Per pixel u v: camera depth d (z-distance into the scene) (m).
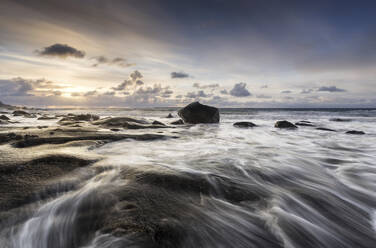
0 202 2.39
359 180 4.28
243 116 32.62
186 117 18.61
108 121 13.78
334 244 2.38
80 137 6.51
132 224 2.14
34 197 2.59
